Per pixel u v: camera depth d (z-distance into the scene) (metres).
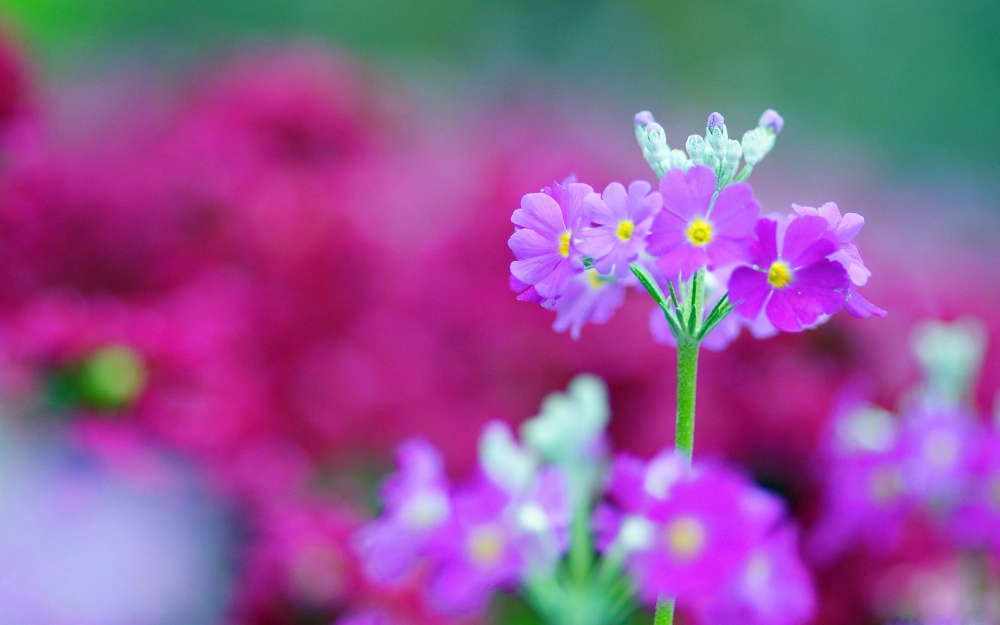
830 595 0.66
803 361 0.73
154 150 0.83
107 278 0.73
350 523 0.61
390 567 0.53
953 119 3.62
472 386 0.72
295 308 0.72
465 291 0.74
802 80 3.69
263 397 0.65
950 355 0.61
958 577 0.63
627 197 0.45
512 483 0.53
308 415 0.69
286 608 0.59
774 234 0.45
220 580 0.59
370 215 0.85
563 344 0.71
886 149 3.38
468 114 2.20
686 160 0.47
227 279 0.72
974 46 3.64
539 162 0.87
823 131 3.46
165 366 0.60
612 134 1.96
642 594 0.51
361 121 0.93
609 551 0.50
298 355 0.71
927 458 0.59
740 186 0.44
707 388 0.70
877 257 0.86
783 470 0.69
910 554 0.66
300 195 0.77
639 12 3.74
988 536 0.59
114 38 2.66
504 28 3.69
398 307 0.75
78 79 1.99
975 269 1.32
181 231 0.76
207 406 0.61
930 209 2.18
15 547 0.56
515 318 0.72
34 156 0.73
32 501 0.56
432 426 0.71
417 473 0.54
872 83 3.68
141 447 0.59
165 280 0.74
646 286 0.46
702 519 0.47
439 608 0.52
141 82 1.81
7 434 0.57
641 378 0.69
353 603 0.59
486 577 0.52
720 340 0.49
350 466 0.76
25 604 0.55
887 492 0.61
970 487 0.59
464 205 0.82
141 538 0.57
